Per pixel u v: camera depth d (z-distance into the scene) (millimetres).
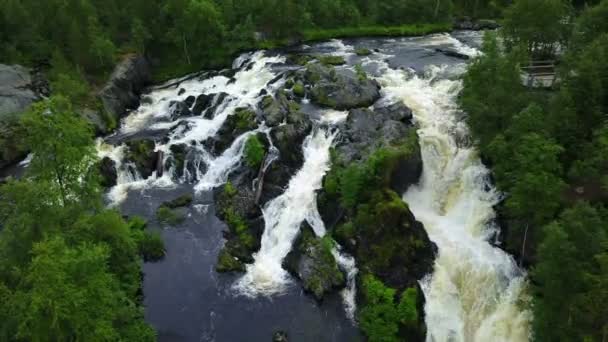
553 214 40438
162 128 69000
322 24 105812
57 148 31219
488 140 48750
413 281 41750
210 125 64500
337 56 82812
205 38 90812
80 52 77125
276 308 42031
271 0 95000
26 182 31094
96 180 35094
